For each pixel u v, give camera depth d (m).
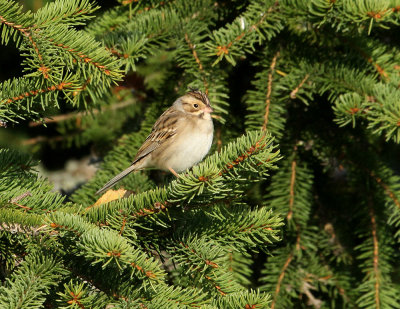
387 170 11.85
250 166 7.18
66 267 7.18
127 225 7.58
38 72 8.04
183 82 11.88
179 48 10.79
